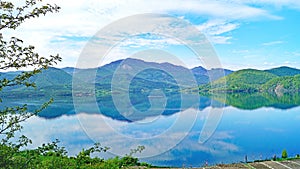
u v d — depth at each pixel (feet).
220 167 47.14
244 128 98.22
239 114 134.21
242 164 49.03
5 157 11.38
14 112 11.47
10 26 11.09
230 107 158.71
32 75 11.40
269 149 69.72
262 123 110.11
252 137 82.48
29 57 11.30
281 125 105.91
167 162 44.86
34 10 11.32
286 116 129.70
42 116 70.23
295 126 103.55
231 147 67.21
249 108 157.79
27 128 47.65
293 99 218.79
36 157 12.14
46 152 12.75
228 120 116.16
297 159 51.80
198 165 48.08
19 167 11.44
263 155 63.16
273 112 142.92
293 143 76.69
